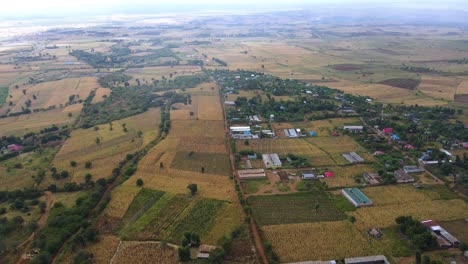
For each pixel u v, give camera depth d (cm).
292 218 10775
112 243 9650
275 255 9075
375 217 10738
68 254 9262
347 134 17275
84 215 10762
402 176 12988
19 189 12438
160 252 9294
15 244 9675
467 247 9150
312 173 13425
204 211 11094
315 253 9244
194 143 16312
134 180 12975
